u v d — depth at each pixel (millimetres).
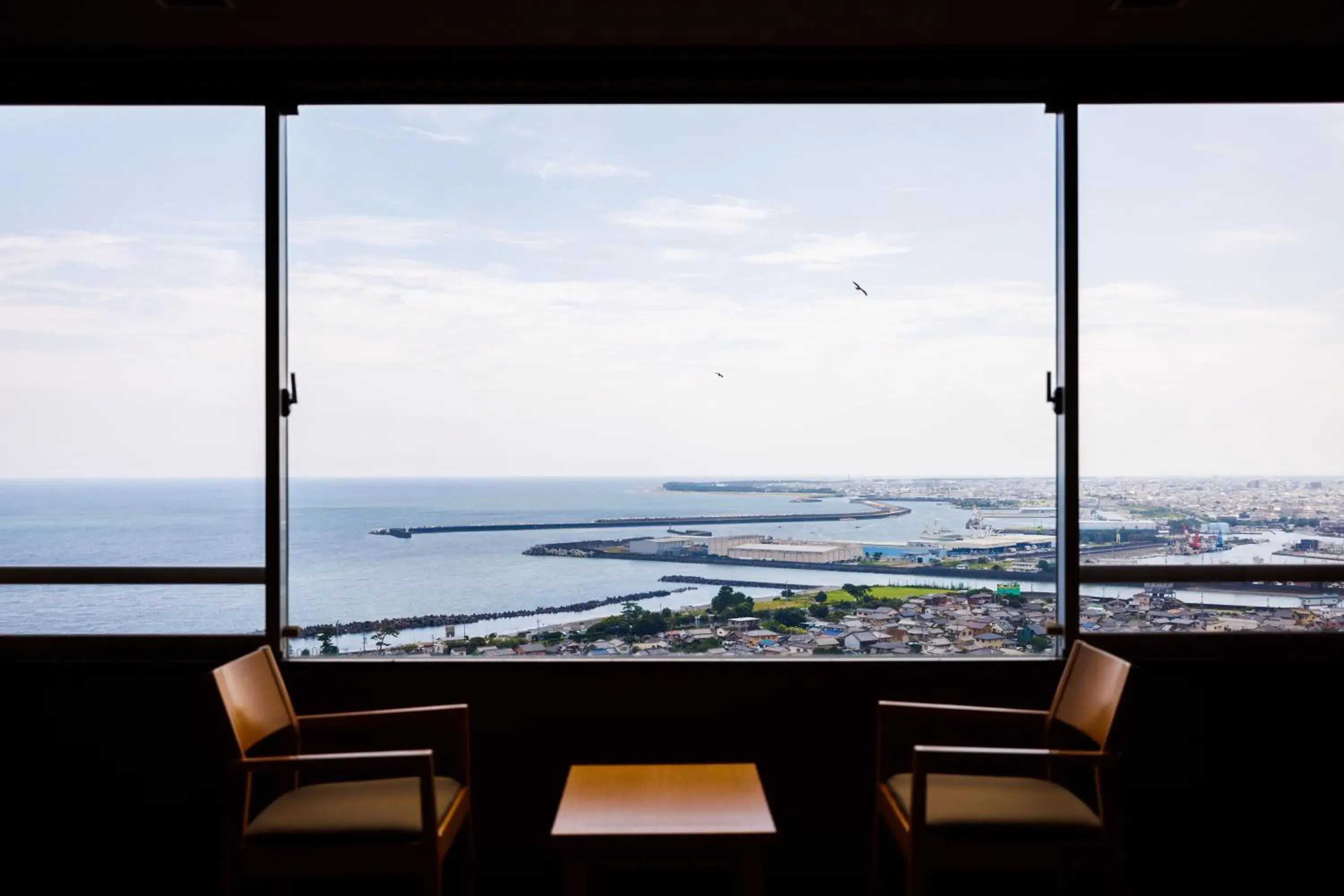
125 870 2740
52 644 2830
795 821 2771
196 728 2742
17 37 2705
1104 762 2137
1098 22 2641
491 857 2764
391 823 2109
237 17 2602
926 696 2768
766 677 2770
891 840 2750
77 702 2748
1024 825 2111
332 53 2793
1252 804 2754
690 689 2771
